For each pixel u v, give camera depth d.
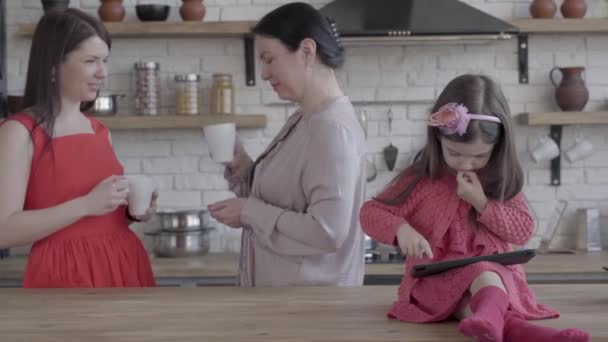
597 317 1.87
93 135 2.74
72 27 2.62
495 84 1.96
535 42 4.45
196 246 4.19
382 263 3.94
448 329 1.81
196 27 4.18
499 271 1.84
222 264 3.98
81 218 2.64
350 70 4.46
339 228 2.43
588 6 4.41
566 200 4.48
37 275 2.61
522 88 4.46
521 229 1.94
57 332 1.82
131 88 4.46
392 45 4.42
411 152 4.48
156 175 4.49
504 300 1.74
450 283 1.86
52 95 2.63
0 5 4.29
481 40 4.11
